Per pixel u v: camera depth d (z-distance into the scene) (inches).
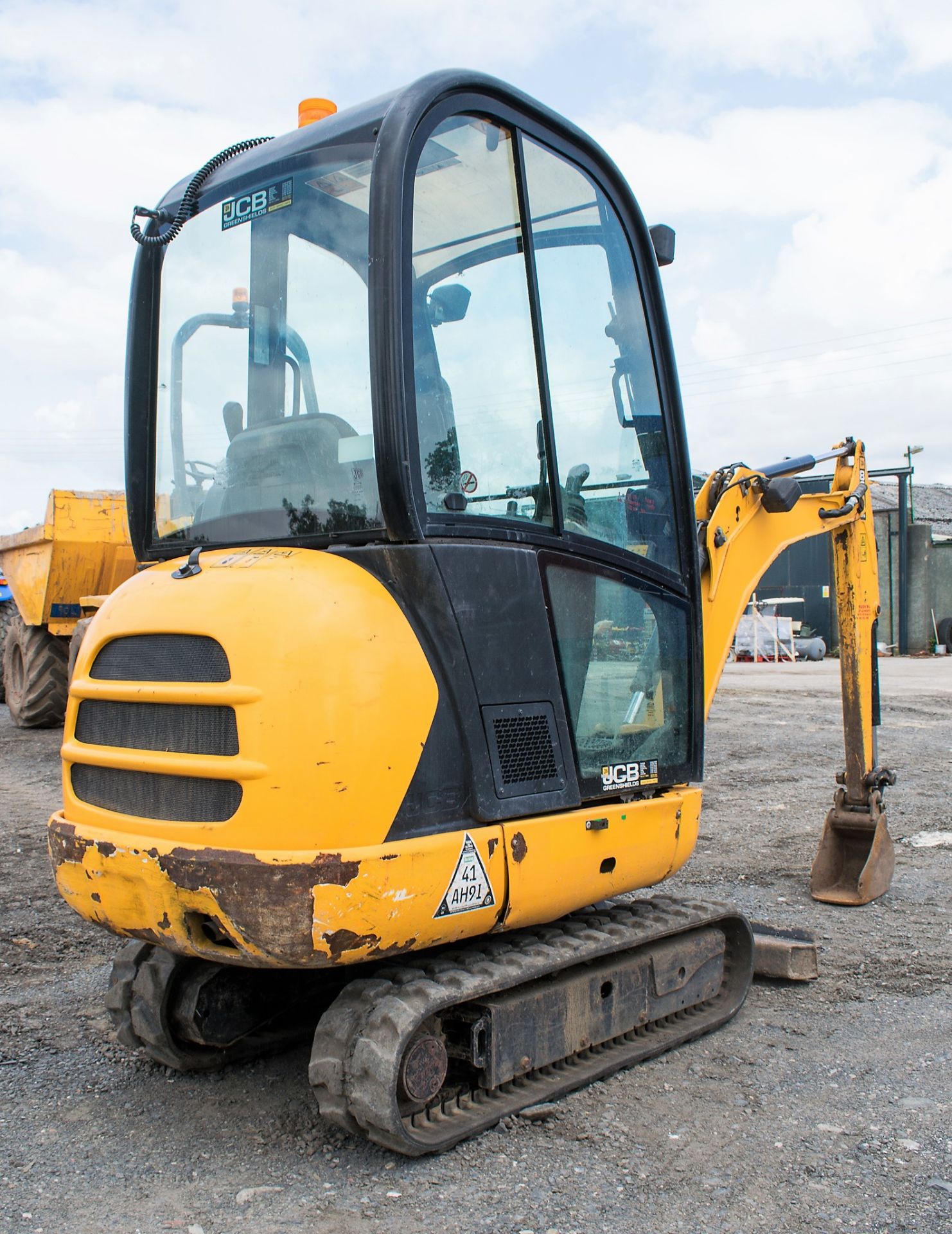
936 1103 136.8
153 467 153.5
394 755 114.7
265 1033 154.7
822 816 319.3
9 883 241.6
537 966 130.8
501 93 133.9
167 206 154.6
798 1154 123.4
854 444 230.8
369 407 123.6
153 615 124.5
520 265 136.6
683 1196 114.2
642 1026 155.8
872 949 200.4
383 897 111.7
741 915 168.7
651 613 152.3
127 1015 145.3
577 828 134.3
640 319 157.5
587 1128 129.3
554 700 133.2
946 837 291.3
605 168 152.7
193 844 115.4
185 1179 118.5
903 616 1225.4
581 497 142.7
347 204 128.7
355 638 114.3
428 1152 122.8
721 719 522.9
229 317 143.3
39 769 378.0
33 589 453.7
